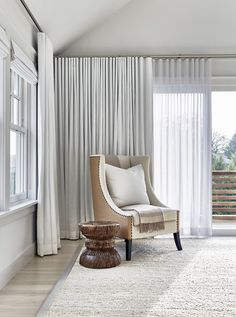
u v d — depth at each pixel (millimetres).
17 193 3191
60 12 3301
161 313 1934
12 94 3127
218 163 4496
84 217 4016
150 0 4180
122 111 4066
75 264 2955
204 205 4059
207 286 2377
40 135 3301
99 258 2836
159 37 4184
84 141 4070
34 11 3031
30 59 3279
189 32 4168
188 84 4105
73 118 4059
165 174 4098
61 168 4031
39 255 3248
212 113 4398
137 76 4070
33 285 2453
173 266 2863
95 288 2346
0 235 2447
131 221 3053
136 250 3422
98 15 3910
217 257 3143
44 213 3322
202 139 4074
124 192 3422
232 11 4160
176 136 4094
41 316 1905
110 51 4191
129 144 4047
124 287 2361
